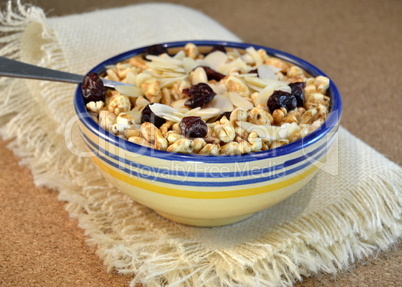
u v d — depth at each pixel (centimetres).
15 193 47
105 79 45
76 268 41
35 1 58
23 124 53
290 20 75
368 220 42
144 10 60
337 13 77
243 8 79
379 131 54
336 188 44
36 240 43
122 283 40
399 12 77
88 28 56
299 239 41
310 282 40
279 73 46
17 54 54
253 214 44
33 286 39
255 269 40
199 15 62
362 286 40
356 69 63
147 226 43
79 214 45
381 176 44
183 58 47
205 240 42
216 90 44
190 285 40
